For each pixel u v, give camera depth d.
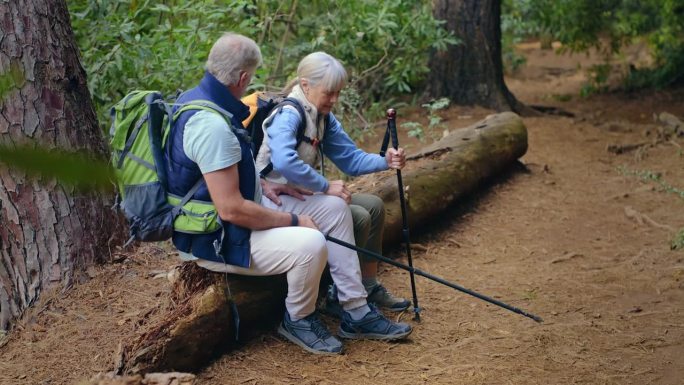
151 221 3.03
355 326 3.57
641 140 7.88
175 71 5.83
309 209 3.44
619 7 10.27
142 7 6.11
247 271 3.22
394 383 3.25
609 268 4.79
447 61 8.61
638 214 5.67
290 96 3.41
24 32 3.71
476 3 8.46
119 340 3.24
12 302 3.85
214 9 6.14
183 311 3.20
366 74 7.80
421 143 7.16
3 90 0.97
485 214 5.64
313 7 7.80
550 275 4.65
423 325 3.82
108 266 3.89
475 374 3.37
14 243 3.83
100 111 5.79
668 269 4.74
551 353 3.63
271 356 3.39
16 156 0.74
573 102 10.05
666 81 10.45
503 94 8.73
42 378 3.13
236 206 2.99
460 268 4.69
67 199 3.83
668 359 3.61
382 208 3.79
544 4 10.34
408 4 7.96
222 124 2.94
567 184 6.45
